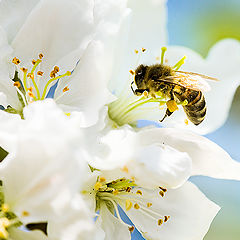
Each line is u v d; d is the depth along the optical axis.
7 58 0.21
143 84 0.22
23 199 0.19
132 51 0.22
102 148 0.21
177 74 0.22
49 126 0.19
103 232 0.21
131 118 0.22
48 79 0.21
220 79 0.23
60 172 0.19
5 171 0.19
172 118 0.22
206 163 0.21
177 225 0.22
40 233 0.20
